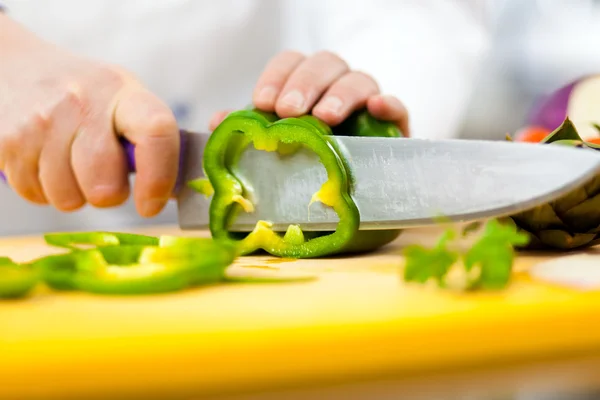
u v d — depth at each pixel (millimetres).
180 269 391
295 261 468
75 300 380
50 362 336
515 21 944
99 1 744
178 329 350
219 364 341
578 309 365
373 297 381
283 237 485
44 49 569
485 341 358
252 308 370
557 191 442
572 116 749
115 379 337
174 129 516
